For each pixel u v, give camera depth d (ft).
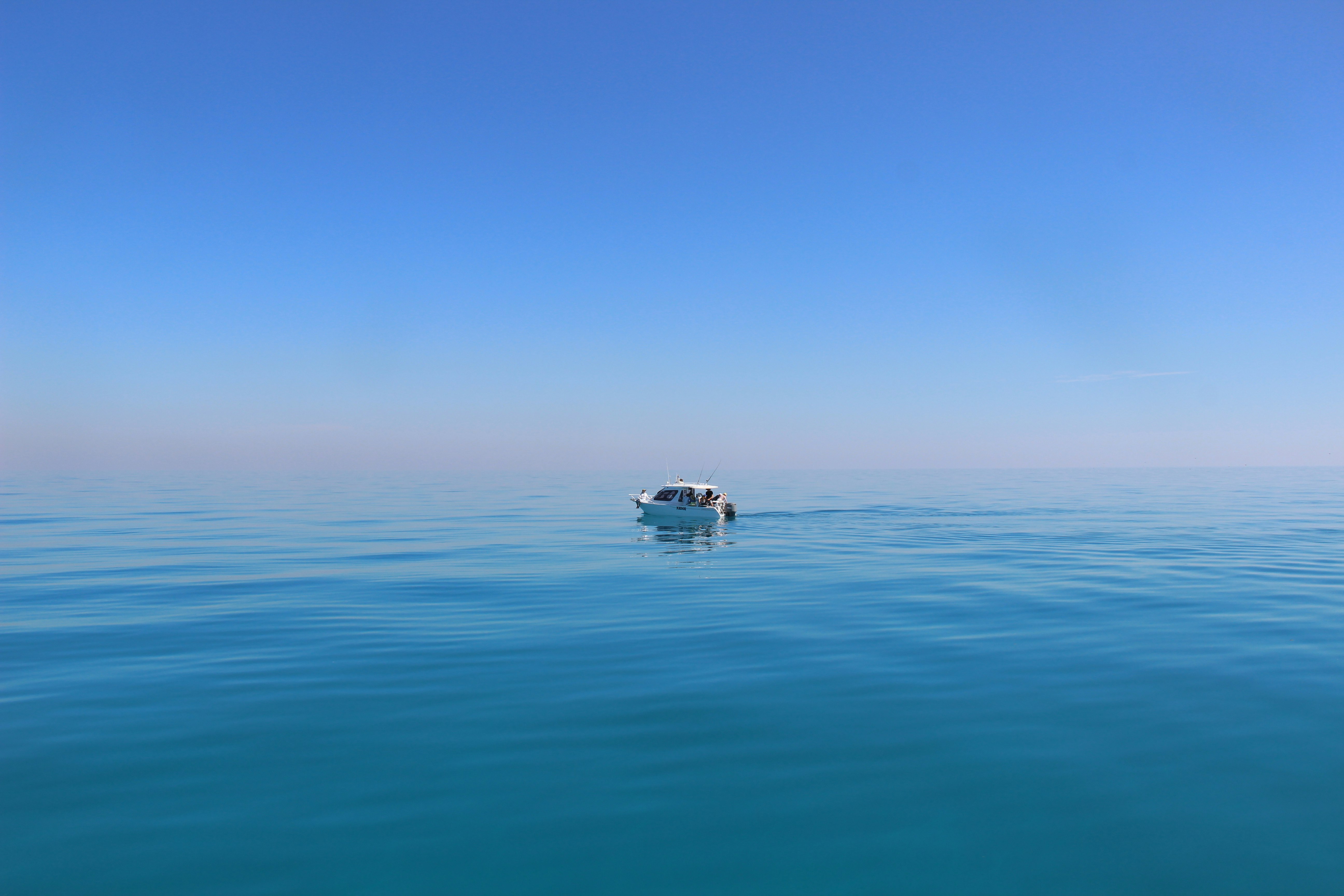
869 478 488.44
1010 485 361.30
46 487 336.70
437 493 283.18
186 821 25.61
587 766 30.12
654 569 86.43
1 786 28.22
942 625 55.47
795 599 66.49
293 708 36.94
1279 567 85.15
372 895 21.36
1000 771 29.58
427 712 36.42
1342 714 35.83
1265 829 25.13
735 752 31.45
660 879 22.26
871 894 21.49
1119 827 25.27
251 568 86.84
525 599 67.05
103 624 56.65
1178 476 580.30
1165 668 43.57
